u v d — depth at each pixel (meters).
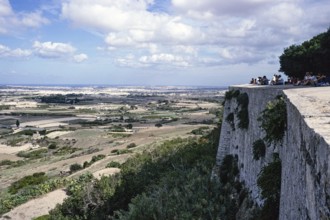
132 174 43.16
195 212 24.06
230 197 25.64
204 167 33.16
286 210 10.31
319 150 5.84
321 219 5.75
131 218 26.77
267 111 13.77
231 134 32.56
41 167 74.62
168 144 58.56
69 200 39.00
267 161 17.45
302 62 40.31
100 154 74.94
